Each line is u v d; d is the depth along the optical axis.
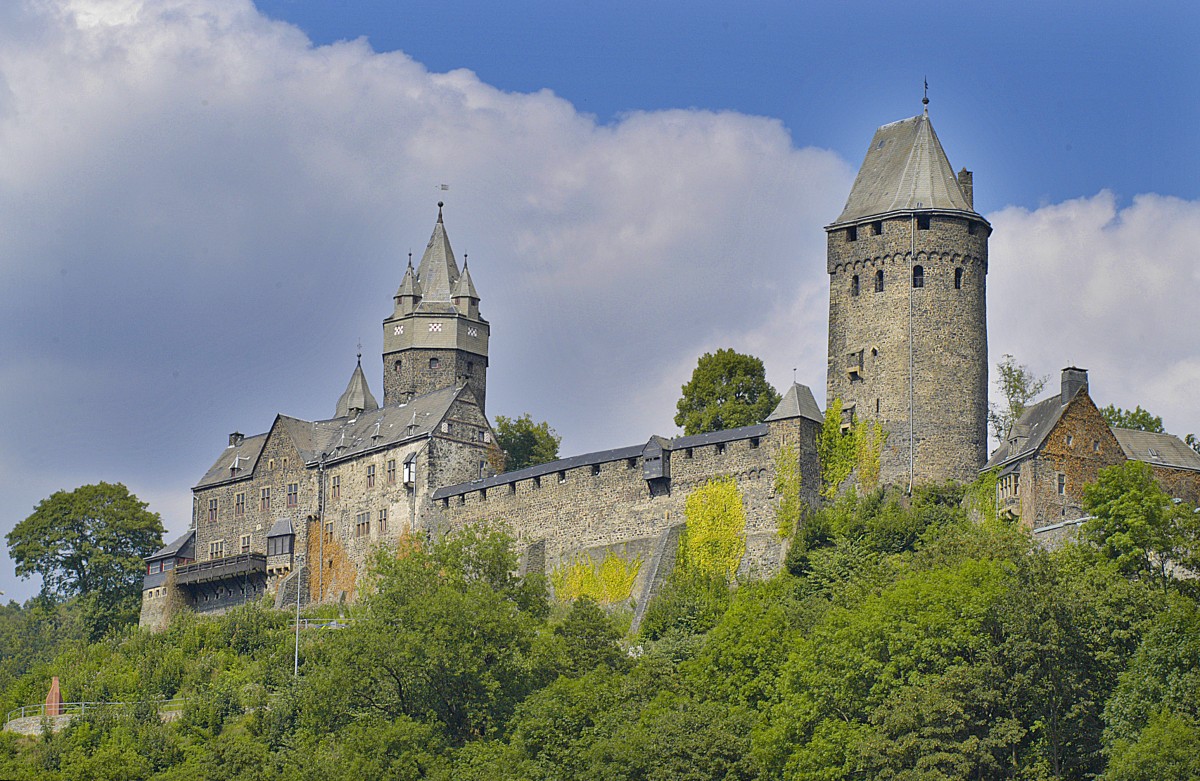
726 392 136.75
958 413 116.62
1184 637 79.81
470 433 139.38
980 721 80.69
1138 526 91.56
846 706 85.50
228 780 95.38
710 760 84.31
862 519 112.00
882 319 118.31
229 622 126.69
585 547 123.00
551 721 91.19
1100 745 81.06
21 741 110.38
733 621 95.69
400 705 97.25
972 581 86.25
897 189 120.44
